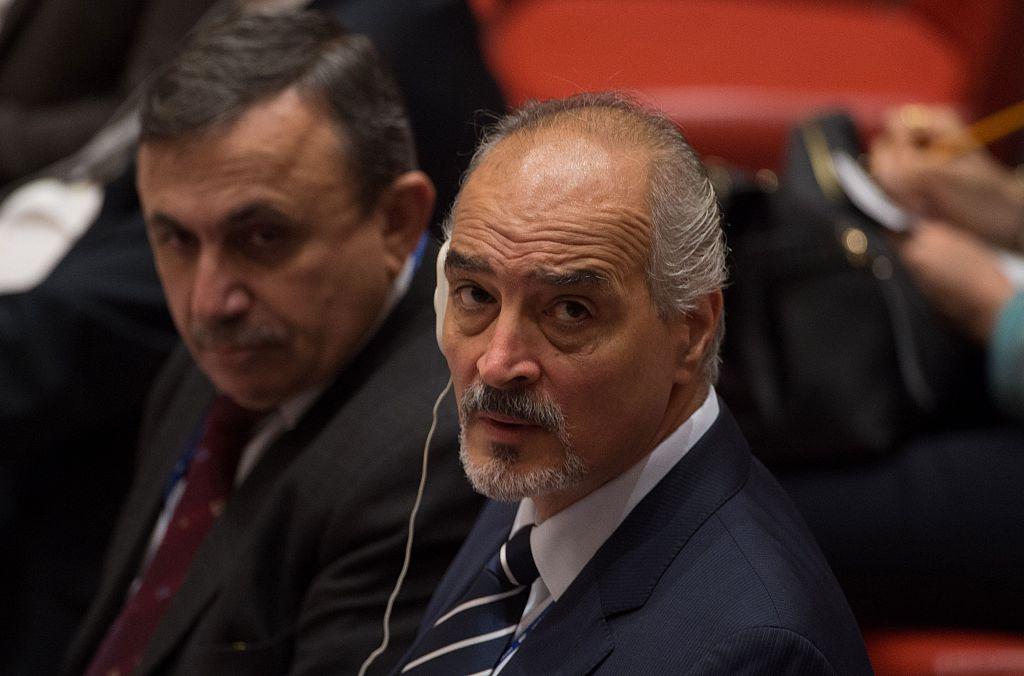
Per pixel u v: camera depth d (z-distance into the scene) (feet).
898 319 21.95
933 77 34.99
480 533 13.76
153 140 15.12
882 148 26.32
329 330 15.58
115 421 22.82
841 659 10.65
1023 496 21.50
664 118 11.57
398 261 16.03
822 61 35.76
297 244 15.16
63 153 28.71
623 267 10.66
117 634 16.81
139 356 22.09
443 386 15.28
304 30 15.61
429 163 23.31
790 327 21.85
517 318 10.73
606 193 10.73
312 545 15.12
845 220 23.32
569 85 15.07
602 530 11.60
